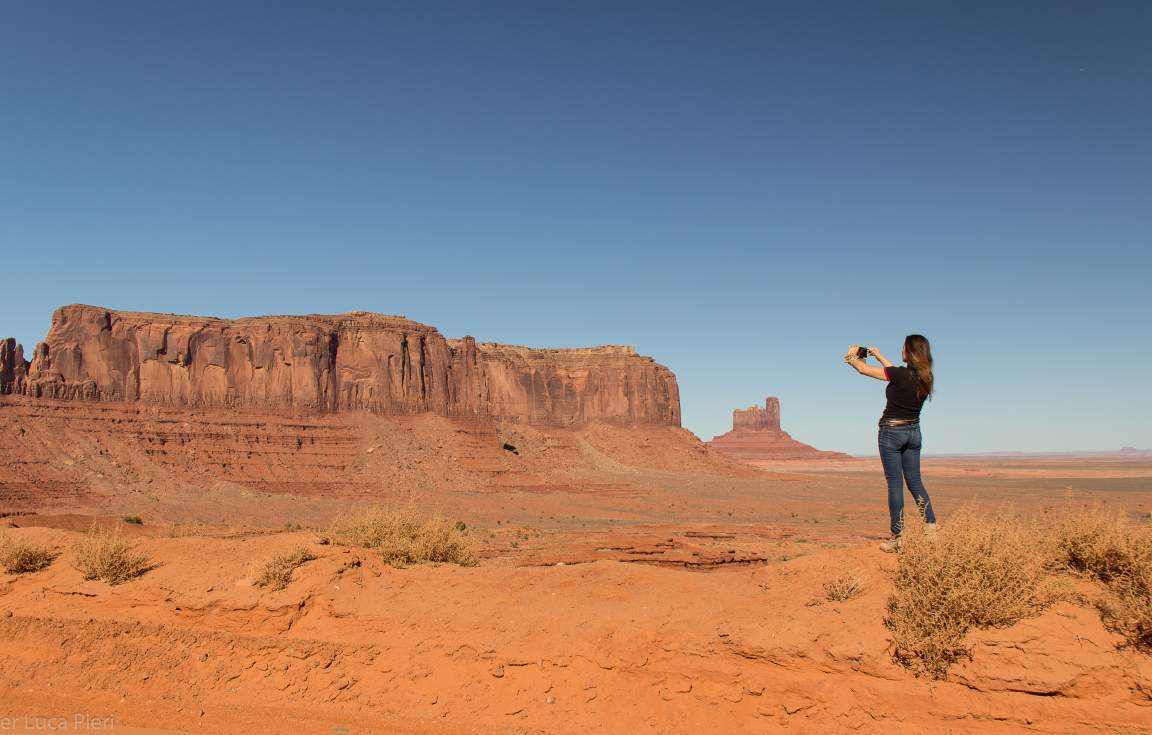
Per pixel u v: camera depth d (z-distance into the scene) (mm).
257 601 13078
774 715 9539
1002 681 8469
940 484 175875
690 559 41844
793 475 184875
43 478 85750
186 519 80062
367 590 13352
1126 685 8141
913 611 9102
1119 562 9672
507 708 10883
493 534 64062
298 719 11281
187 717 11547
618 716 10367
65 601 14625
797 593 11125
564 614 11812
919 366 10430
